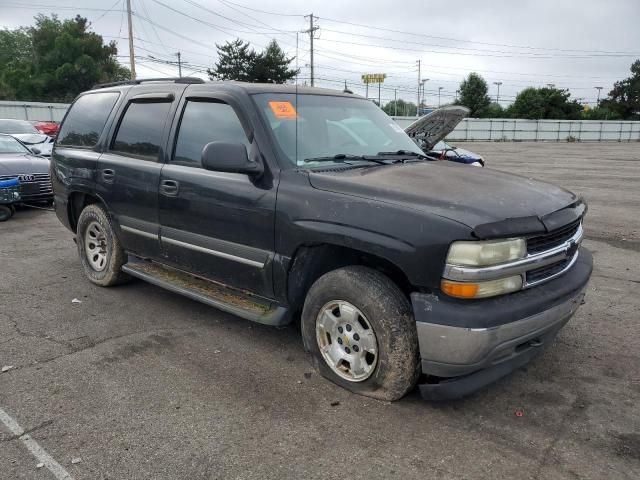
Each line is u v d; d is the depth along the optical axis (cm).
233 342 421
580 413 322
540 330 308
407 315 311
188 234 423
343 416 317
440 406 328
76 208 581
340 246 338
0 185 892
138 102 495
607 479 263
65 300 514
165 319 468
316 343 355
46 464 276
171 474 268
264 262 368
